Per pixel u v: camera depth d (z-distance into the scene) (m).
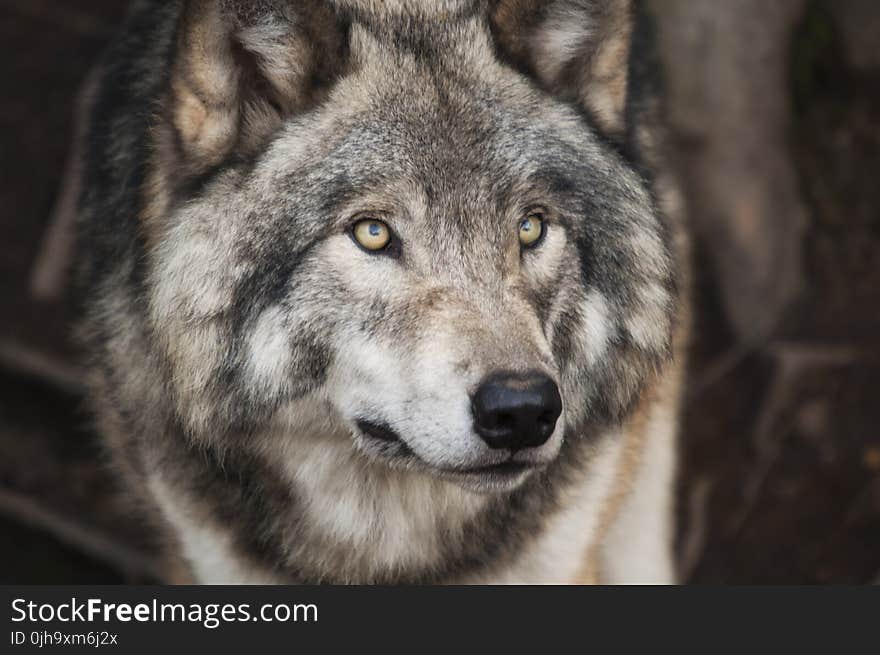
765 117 14.27
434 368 7.08
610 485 9.09
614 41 8.27
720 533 13.15
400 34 7.85
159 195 8.12
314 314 7.54
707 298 14.70
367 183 7.45
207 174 7.82
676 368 10.49
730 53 13.88
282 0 7.55
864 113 15.18
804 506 13.16
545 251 7.73
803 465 13.41
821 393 13.71
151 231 8.15
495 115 7.73
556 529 8.77
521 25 7.98
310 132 7.70
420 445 7.16
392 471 8.27
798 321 14.36
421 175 7.45
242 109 7.80
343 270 7.46
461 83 7.78
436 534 8.59
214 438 8.15
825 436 13.48
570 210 7.85
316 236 7.50
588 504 8.85
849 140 15.12
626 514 11.05
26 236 15.40
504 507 8.62
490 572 8.78
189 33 7.55
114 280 8.75
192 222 7.85
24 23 16.92
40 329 14.40
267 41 7.64
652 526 11.23
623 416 8.74
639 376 8.66
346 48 7.76
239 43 7.68
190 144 7.79
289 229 7.57
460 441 6.98
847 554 12.71
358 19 7.86
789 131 14.75
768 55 14.20
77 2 16.97
